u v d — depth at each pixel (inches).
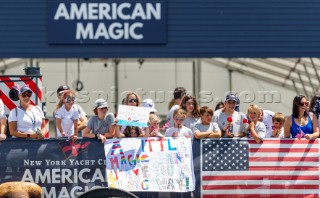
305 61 1939.0
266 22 1898.4
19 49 1873.8
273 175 1088.8
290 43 1900.8
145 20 1882.4
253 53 1898.4
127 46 1883.6
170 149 1081.4
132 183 1074.1
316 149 1089.4
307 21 1900.8
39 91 1264.8
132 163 1077.1
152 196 1080.8
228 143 1087.0
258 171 1088.8
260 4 1898.4
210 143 1085.8
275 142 1088.8
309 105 1143.6
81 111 1230.9
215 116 1134.4
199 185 1084.5
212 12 1897.1
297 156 1088.8
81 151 1076.5
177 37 1892.2
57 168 1075.9
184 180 1079.0
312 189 1090.7
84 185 1078.4
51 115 1862.7
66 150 1075.9
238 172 1088.2
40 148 1074.7
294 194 1091.3
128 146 1077.1
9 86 1254.9
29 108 1109.7
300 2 1898.4
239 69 1966.0
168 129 1123.3
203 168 1084.5
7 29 1873.8
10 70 1948.8
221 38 1898.4
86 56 1878.7
